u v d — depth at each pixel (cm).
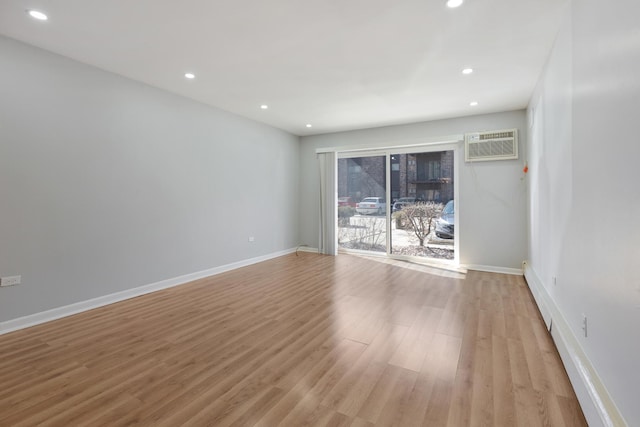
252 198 555
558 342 230
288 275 473
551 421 163
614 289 146
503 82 370
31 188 289
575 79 210
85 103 327
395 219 597
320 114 512
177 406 176
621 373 137
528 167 446
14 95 278
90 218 332
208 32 265
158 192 399
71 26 256
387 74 349
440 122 538
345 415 169
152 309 331
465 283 426
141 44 286
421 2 223
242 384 198
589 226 182
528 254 459
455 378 203
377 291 391
